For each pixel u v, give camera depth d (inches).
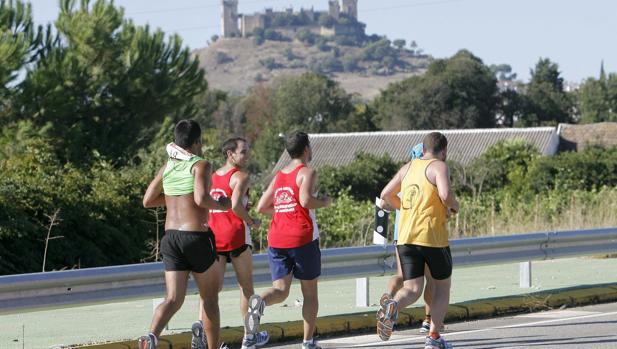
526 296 1298.0
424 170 922.7
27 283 932.0
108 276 991.0
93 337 1062.4
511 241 1362.0
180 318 1200.8
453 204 916.0
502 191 3986.2
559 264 1764.3
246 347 908.6
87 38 3297.2
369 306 1277.1
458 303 1235.9
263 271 1134.4
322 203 928.3
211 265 847.7
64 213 1994.3
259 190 2915.8
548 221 2295.8
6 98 3137.3
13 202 1891.0
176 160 842.8
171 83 3548.2
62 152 3171.8
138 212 2204.7
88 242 2043.6
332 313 1207.6
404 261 925.2
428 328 1088.8
